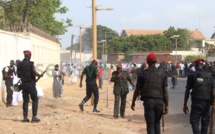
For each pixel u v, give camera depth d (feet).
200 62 28.27
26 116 35.73
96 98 45.91
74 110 46.96
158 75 25.31
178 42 289.12
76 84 107.04
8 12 118.93
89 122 37.19
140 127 36.01
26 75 35.24
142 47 283.18
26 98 35.65
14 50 59.72
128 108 51.83
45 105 51.01
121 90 41.75
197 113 27.86
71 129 32.58
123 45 287.48
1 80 53.57
